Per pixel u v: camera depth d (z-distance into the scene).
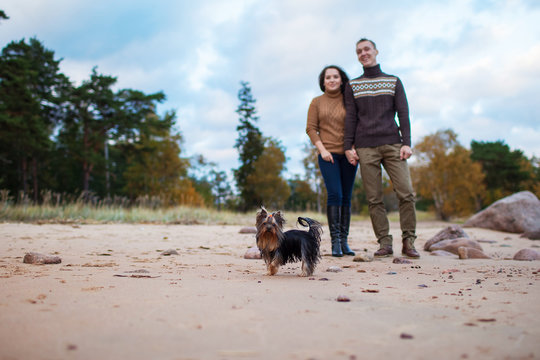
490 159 60.56
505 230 14.99
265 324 2.36
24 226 11.34
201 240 9.88
